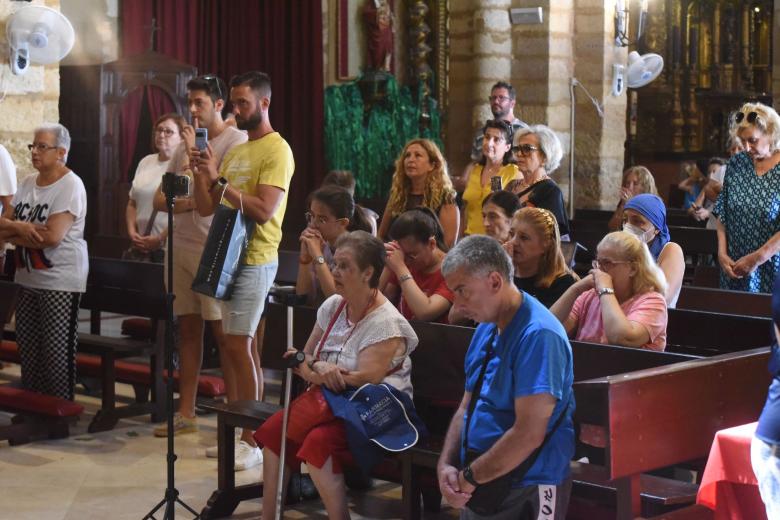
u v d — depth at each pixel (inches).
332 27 567.2
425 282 207.9
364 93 568.1
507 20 493.0
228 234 212.8
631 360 171.6
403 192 260.1
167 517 182.2
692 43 794.2
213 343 329.7
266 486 182.2
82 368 287.1
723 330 205.9
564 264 197.2
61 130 264.7
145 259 309.6
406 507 178.5
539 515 137.3
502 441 134.0
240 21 550.0
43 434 251.6
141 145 492.7
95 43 497.7
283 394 212.5
